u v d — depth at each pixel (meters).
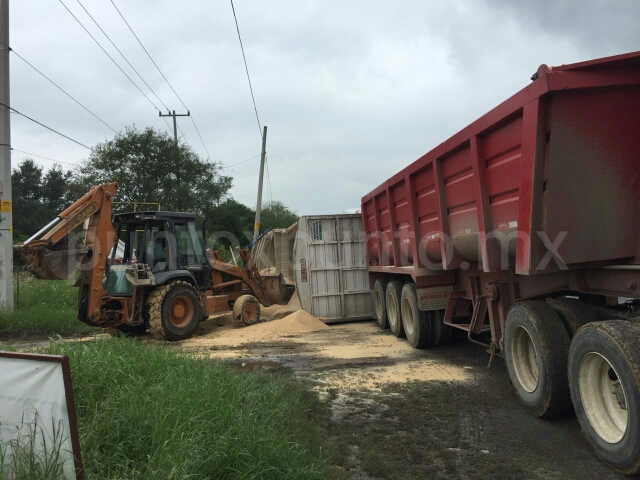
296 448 3.89
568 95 4.22
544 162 4.36
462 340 9.16
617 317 4.54
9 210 12.64
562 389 4.61
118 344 5.83
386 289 10.53
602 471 3.82
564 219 4.36
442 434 4.64
